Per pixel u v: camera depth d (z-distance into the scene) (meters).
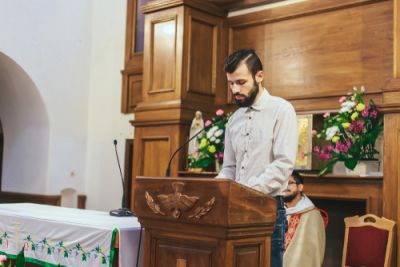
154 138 5.88
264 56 5.78
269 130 2.56
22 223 3.61
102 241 3.02
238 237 2.31
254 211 2.35
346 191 4.42
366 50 5.05
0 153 8.63
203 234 2.32
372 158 4.54
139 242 2.97
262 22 5.79
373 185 4.28
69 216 3.55
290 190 4.35
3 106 7.92
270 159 2.58
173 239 2.44
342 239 4.99
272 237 2.56
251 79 2.56
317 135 4.81
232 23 6.04
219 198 2.24
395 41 4.30
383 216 4.18
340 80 5.19
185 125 5.71
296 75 5.50
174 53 5.77
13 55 7.02
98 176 7.67
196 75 5.83
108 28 7.73
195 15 5.83
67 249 3.24
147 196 2.49
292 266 4.21
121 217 3.54
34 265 3.76
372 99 4.91
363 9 5.10
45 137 7.52
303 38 5.48
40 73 7.31
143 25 7.23
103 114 7.69
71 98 7.69
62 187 7.58
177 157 5.62
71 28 7.67
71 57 7.68
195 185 2.32
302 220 4.34
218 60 6.02
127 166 7.27
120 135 7.42
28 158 7.69
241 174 2.62
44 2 7.34
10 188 7.88
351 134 4.50
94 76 7.86
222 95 5.99
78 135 7.76
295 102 5.44
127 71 7.33
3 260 2.57
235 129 2.71
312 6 5.41
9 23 6.96
